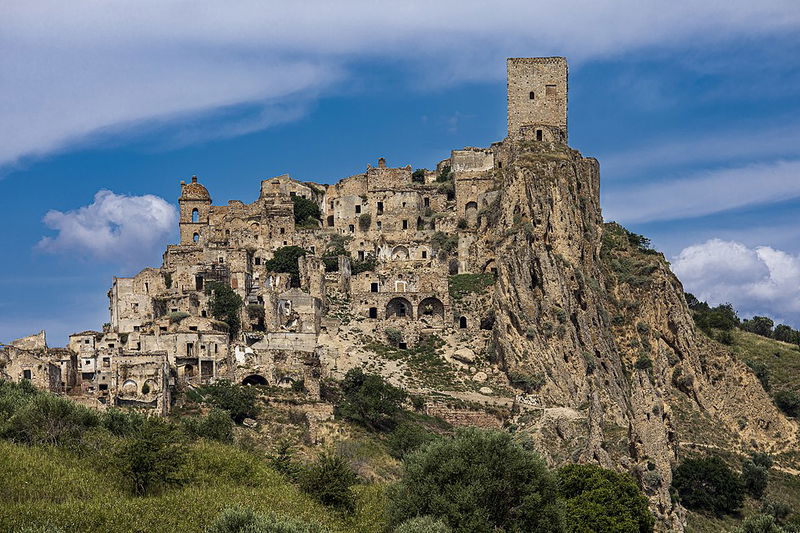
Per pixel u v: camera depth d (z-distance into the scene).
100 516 161.25
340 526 176.75
